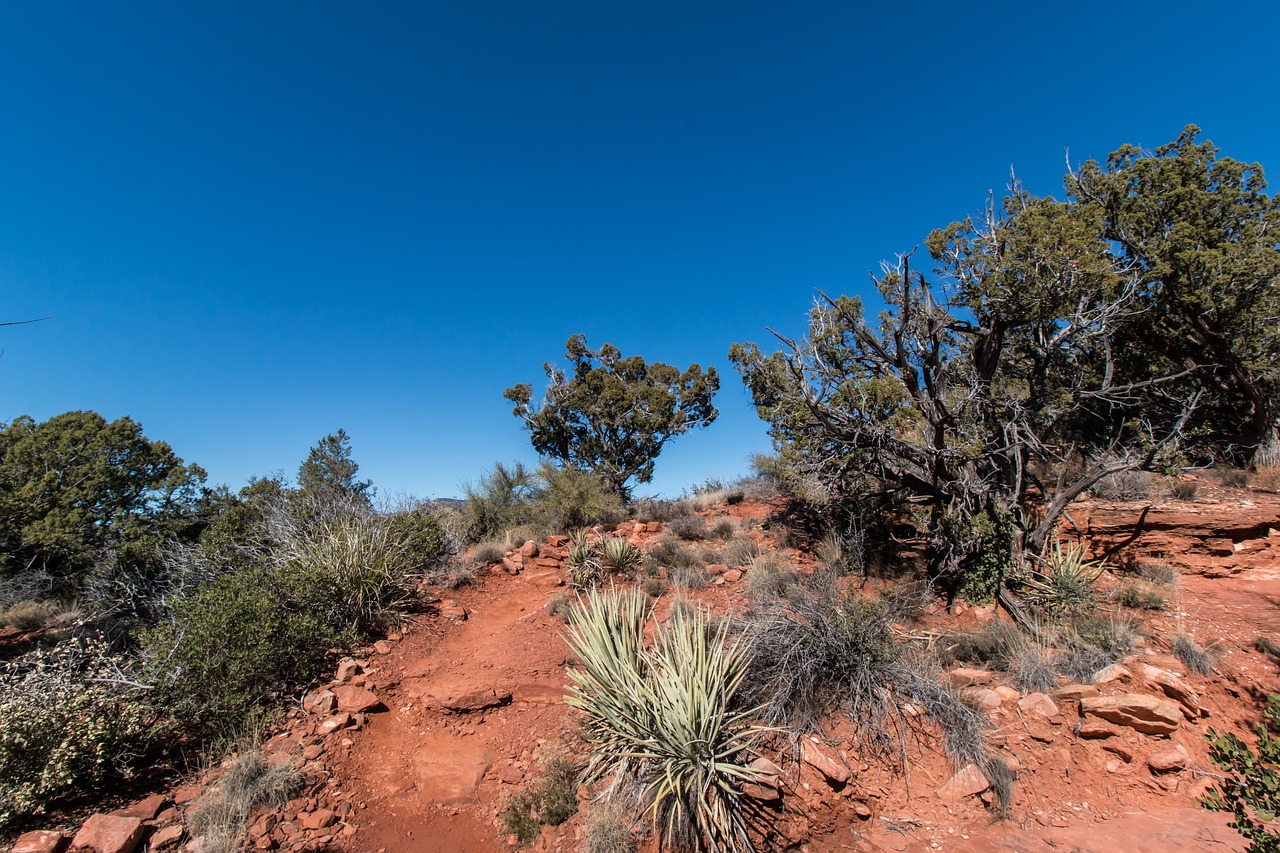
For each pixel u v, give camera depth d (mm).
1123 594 7910
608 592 9188
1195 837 4629
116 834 4277
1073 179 13203
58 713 5020
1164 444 8344
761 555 10562
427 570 10430
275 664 6734
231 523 11281
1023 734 5797
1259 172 11656
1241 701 5992
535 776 5551
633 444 24469
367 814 5109
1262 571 8203
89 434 17062
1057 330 10570
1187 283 10961
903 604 8492
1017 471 9234
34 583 13070
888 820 5094
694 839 4648
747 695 5977
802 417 10164
